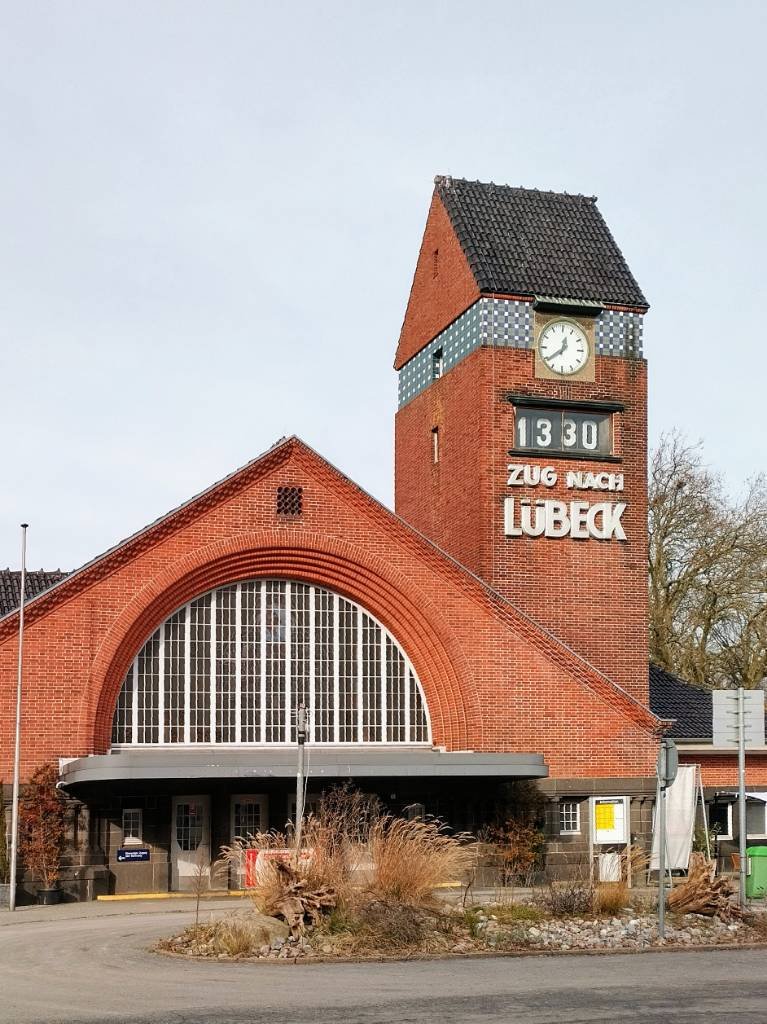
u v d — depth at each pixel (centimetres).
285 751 3719
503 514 4247
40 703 3516
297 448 3819
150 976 2047
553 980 2033
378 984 1986
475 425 4309
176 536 3684
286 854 2698
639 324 4441
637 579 4341
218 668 3744
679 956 2319
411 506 4872
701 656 5681
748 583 5597
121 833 3562
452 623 3897
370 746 3844
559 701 3944
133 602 3622
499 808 3819
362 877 2572
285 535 3781
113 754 3466
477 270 4341
